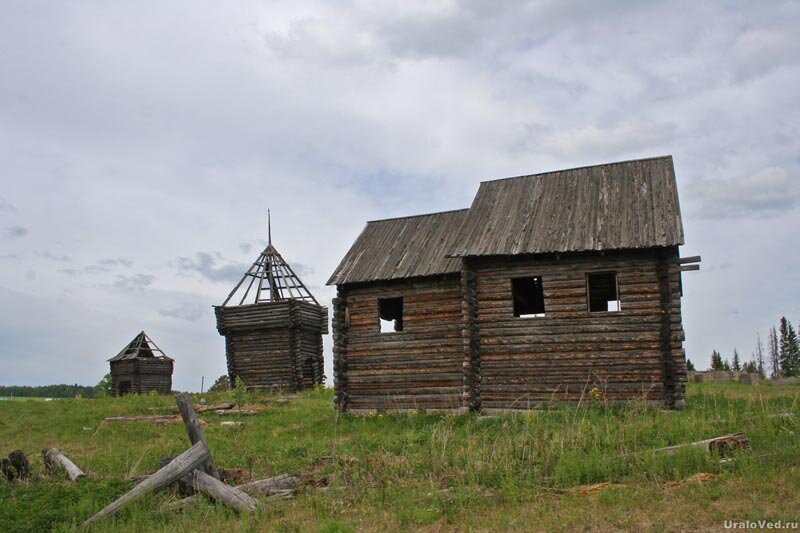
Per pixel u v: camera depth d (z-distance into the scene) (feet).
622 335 72.23
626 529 30.76
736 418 53.36
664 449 41.98
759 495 33.22
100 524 36.83
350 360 87.66
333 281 87.92
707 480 36.83
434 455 47.50
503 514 34.22
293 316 136.46
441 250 86.84
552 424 58.29
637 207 76.33
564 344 74.18
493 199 86.53
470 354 77.05
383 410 84.48
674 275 71.46
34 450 71.00
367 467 46.91
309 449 58.75
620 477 39.99
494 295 77.77
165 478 40.47
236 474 45.39
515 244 76.23
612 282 90.17
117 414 98.22
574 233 75.31
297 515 37.32
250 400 108.37
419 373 83.35
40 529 36.78
